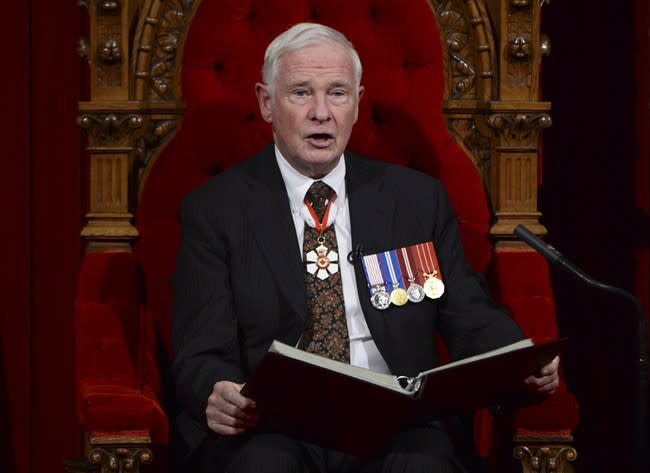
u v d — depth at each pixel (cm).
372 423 775
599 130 1220
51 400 1212
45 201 1203
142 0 1028
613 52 1213
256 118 1036
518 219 1036
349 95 902
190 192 945
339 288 903
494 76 1046
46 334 1209
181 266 916
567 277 1234
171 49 1032
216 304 888
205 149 1027
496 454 937
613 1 1210
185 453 921
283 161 930
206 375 846
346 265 912
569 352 1238
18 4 1188
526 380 843
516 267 1016
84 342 934
